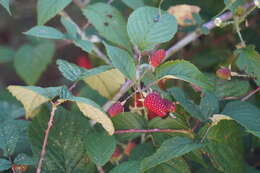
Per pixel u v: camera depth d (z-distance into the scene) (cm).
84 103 68
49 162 75
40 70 115
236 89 81
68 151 75
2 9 143
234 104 77
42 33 79
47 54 116
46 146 75
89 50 80
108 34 82
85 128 76
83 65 118
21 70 115
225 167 73
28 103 70
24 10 143
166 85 94
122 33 83
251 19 102
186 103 76
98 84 79
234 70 98
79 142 76
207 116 76
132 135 76
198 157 75
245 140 87
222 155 73
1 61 119
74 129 76
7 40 148
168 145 71
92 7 83
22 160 73
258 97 92
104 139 74
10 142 74
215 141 73
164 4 94
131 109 78
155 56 74
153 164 69
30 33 78
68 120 76
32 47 117
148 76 74
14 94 69
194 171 86
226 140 74
